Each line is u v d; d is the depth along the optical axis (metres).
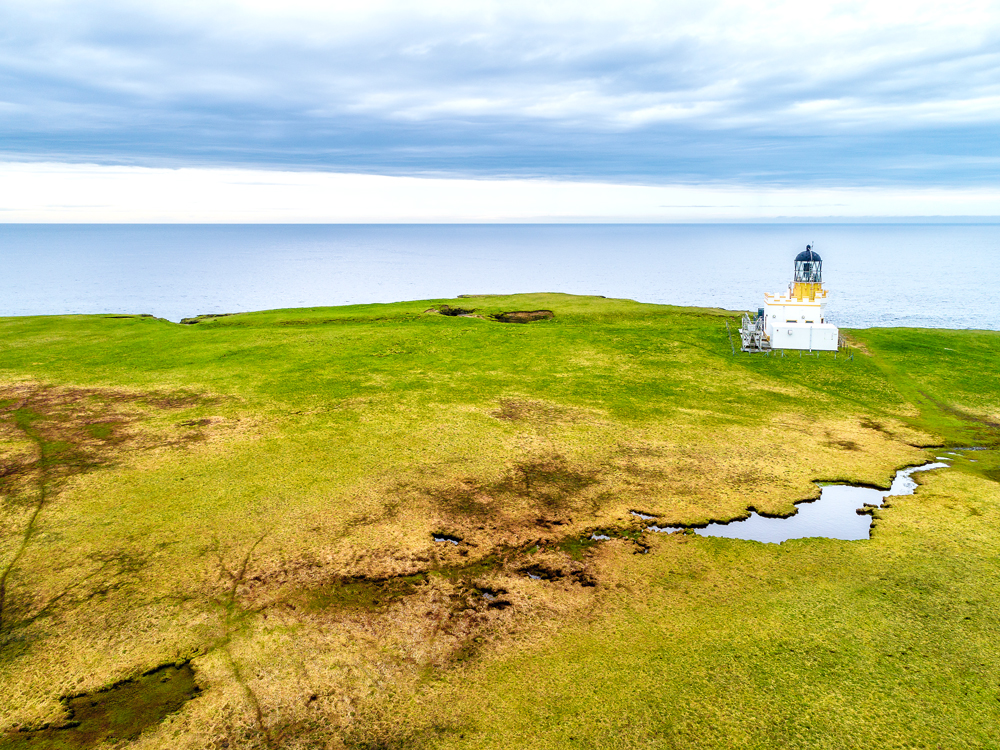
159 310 142.12
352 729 15.20
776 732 14.89
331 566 21.95
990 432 35.69
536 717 15.51
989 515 25.64
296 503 26.38
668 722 15.26
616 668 17.17
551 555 22.91
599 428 35.31
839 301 163.50
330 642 18.22
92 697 16.19
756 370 47.03
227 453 31.47
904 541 23.69
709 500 27.16
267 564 22.00
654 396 41.12
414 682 16.73
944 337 56.12
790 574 21.66
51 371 46.50
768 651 17.72
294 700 16.06
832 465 30.86
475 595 20.52
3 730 15.17
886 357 49.94
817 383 44.19
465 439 33.44
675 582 21.27
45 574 21.30
